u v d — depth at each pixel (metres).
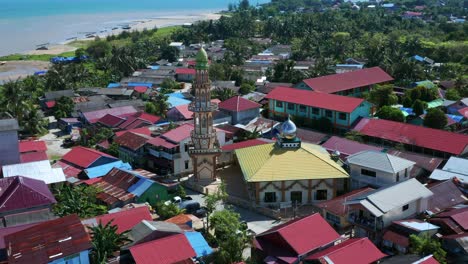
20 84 169.00
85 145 127.31
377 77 168.38
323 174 87.38
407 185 76.88
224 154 109.38
